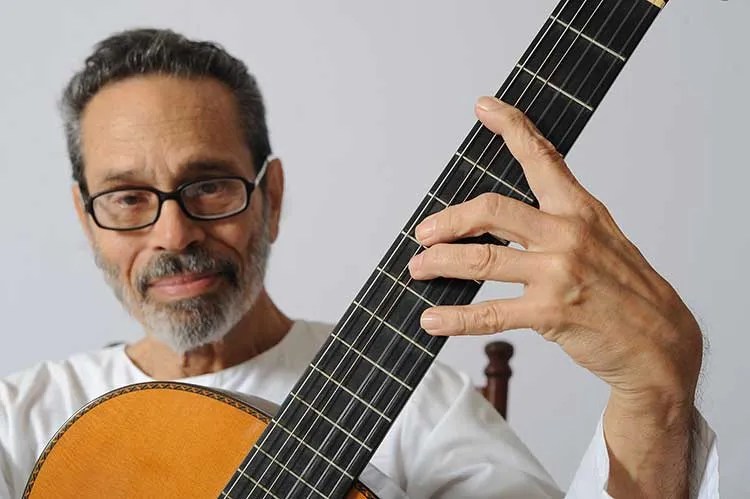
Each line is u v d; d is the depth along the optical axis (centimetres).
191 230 157
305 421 121
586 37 112
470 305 110
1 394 180
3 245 294
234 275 161
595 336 108
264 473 122
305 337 180
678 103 277
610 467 118
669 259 281
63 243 293
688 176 279
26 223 293
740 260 279
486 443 176
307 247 293
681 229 280
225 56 163
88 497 134
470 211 107
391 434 177
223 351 173
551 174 107
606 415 119
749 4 272
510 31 281
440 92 285
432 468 174
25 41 288
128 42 161
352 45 286
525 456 176
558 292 106
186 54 160
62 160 290
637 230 281
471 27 282
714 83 276
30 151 290
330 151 289
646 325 108
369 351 118
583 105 111
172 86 158
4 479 174
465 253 108
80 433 136
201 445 131
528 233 106
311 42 287
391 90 286
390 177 289
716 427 283
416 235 110
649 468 118
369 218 290
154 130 156
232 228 159
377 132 288
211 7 288
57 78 288
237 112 163
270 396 173
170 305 159
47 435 177
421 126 286
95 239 163
